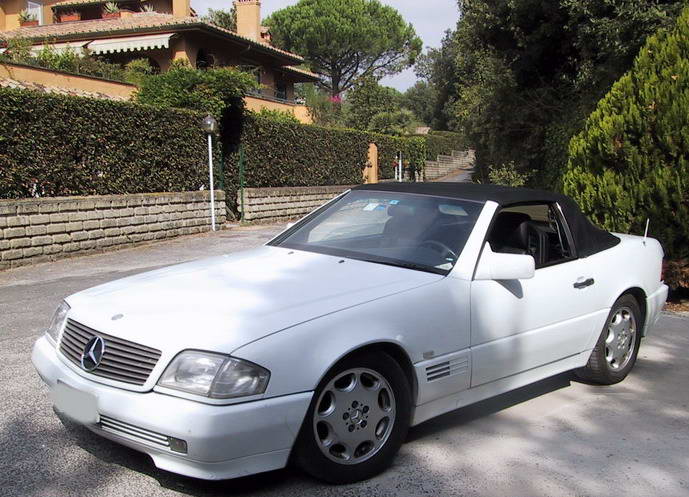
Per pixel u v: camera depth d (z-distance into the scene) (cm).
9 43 1942
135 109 1288
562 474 362
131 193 1289
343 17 4619
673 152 737
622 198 770
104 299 375
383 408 354
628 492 344
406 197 484
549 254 470
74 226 1133
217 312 337
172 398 302
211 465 298
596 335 490
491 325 405
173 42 2364
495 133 1722
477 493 339
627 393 499
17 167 1052
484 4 1547
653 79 758
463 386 393
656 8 1091
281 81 3228
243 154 1689
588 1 1195
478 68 1717
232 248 1245
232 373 301
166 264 1066
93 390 322
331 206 521
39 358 372
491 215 435
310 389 317
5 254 1012
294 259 436
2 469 350
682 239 759
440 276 396
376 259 427
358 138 2314
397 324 355
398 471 361
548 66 1603
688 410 464
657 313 562
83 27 2514
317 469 330
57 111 1114
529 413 454
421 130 5106
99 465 356
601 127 789
